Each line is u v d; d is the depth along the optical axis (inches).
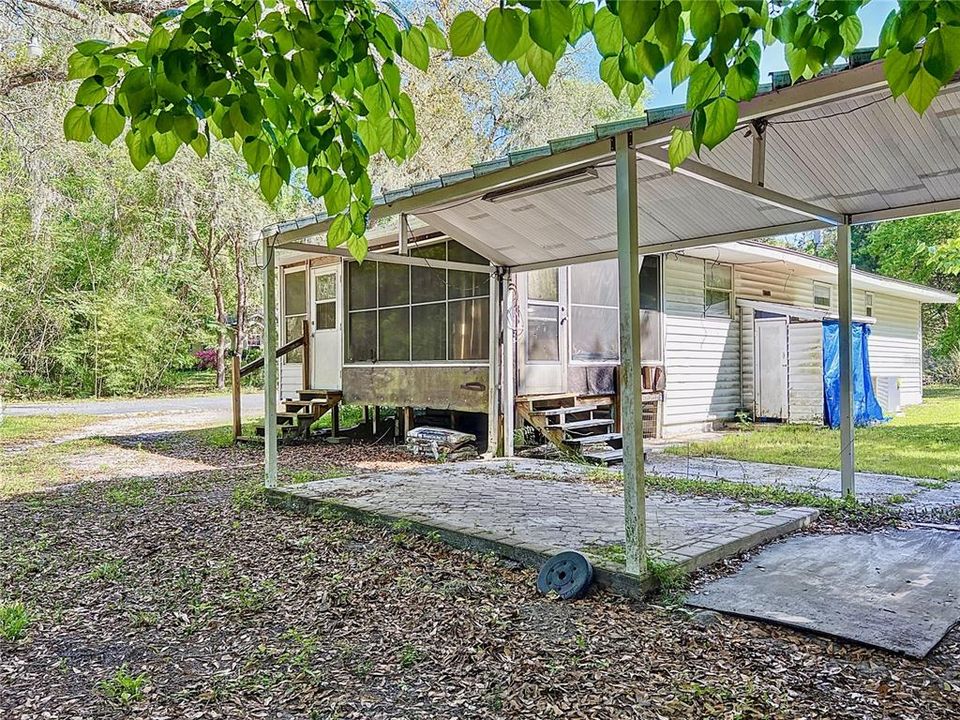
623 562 142.7
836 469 277.7
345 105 71.9
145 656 115.1
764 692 96.0
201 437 436.1
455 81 488.1
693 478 254.8
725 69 49.4
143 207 706.8
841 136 155.2
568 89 542.6
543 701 95.7
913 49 48.3
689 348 426.0
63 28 330.0
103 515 218.2
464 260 338.6
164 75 56.4
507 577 149.6
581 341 353.1
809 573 144.8
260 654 114.6
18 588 149.6
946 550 159.9
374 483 246.1
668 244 245.8
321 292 430.9
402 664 109.1
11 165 452.8
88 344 828.0
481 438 379.2
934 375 906.7
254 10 57.8
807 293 546.9
